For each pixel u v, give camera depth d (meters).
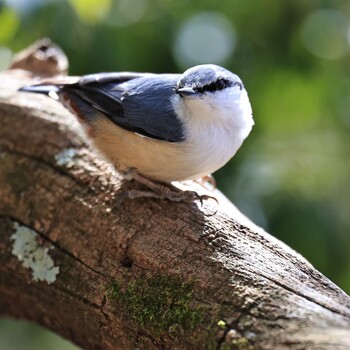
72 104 6.84
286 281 4.98
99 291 5.71
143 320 5.23
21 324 9.34
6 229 6.64
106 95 6.51
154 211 5.96
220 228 5.62
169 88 6.32
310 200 8.91
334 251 8.72
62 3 8.19
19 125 7.24
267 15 9.38
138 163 6.28
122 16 8.72
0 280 6.67
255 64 9.27
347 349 4.25
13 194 6.77
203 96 5.97
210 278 5.16
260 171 9.05
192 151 6.07
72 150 6.88
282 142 9.72
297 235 8.61
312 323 4.57
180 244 5.55
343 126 9.98
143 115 6.20
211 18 9.02
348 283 8.78
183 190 6.37
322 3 9.43
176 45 8.59
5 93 7.66
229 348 4.67
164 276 5.38
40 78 8.29
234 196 8.80
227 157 6.30
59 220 6.34
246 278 5.05
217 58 8.84
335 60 10.01
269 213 8.77
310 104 9.64
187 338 4.92
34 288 6.32
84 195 6.38
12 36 8.62
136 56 8.52
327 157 9.70
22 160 6.98
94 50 8.48
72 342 6.31
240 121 6.25
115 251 5.81
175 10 8.91
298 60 9.40
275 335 4.58
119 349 5.52
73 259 6.07
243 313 4.80
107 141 6.46
